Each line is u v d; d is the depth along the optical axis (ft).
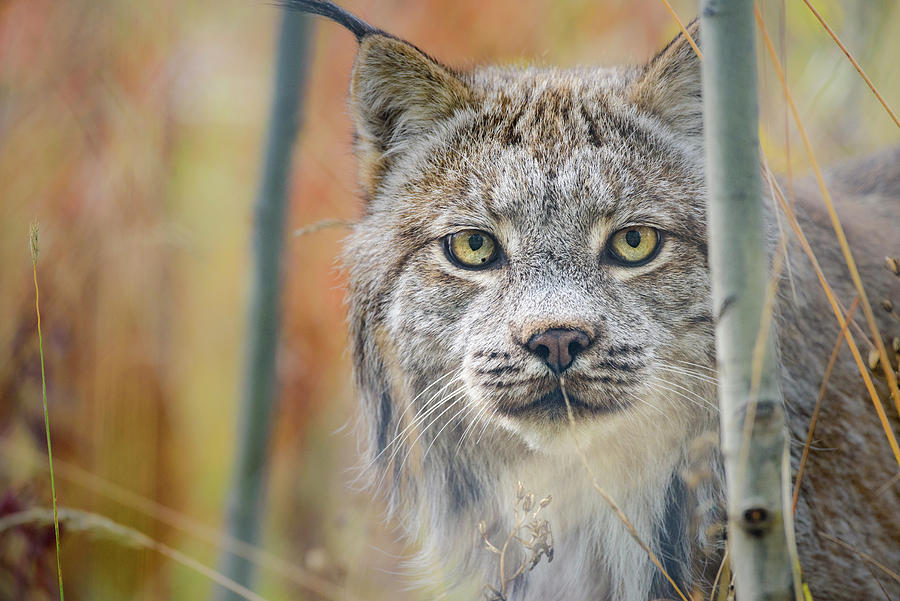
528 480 20.36
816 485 19.40
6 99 33.45
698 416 18.98
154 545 21.76
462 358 19.12
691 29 19.16
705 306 18.67
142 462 30.30
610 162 18.71
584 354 17.79
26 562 26.16
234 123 38.52
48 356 29.76
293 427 32.76
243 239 35.12
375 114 20.94
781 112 26.78
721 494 19.21
